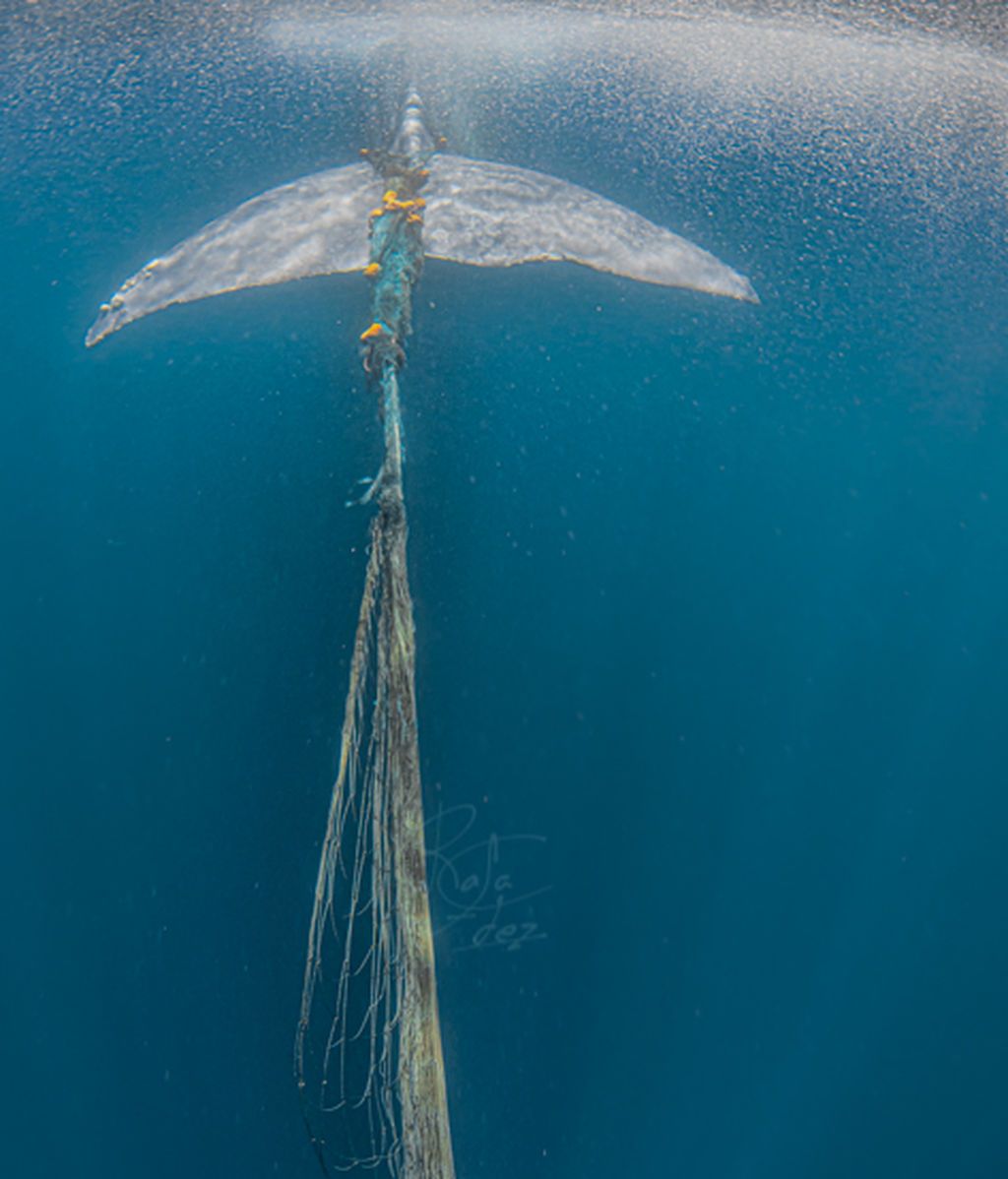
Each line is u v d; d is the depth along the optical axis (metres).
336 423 12.27
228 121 16.70
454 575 11.23
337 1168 8.10
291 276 13.09
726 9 20.62
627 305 13.62
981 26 20.48
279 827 9.73
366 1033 8.56
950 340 13.55
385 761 7.90
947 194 15.79
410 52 18.38
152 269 13.70
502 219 13.59
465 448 12.10
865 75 18.59
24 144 16.14
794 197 15.48
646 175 15.70
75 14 19.48
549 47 18.95
